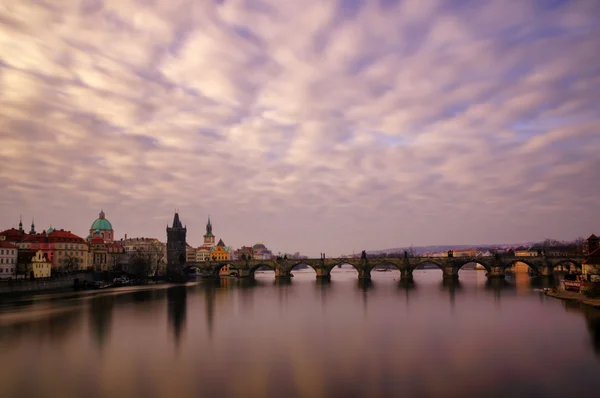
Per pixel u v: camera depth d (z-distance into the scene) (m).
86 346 83.38
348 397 56.81
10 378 64.88
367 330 95.88
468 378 63.41
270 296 168.50
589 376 63.78
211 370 68.06
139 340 88.19
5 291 163.62
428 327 98.31
